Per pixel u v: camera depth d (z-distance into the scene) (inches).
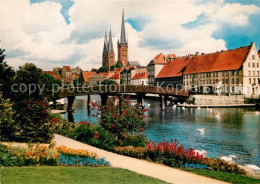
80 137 916.6
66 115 2437.3
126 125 805.9
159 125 1831.9
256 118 2081.7
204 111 2618.1
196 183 498.3
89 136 882.8
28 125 866.8
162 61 5295.3
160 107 3110.2
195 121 1991.9
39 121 874.1
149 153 706.8
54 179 418.3
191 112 2559.1
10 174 422.0
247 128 1670.8
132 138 818.8
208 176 566.9
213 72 3663.9
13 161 508.4
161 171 586.9
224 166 676.7
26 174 431.8
